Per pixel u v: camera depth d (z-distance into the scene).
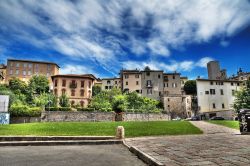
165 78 81.44
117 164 7.88
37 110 38.06
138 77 79.81
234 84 71.12
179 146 11.18
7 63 94.50
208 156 8.38
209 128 24.16
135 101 61.66
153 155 8.70
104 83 93.44
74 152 10.24
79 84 73.56
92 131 18.31
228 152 9.17
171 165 7.01
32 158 8.66
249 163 7.15
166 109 72.69
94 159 8.66
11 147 11.72
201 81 69.06
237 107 50.62
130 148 11.08
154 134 18.16
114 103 50.19
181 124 25.83
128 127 21.17
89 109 43.47
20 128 18.95
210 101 68.12
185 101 73.69
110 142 13.58
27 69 96.38
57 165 7.49
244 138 14.67
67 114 40.06
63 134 16.34
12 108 36.41
